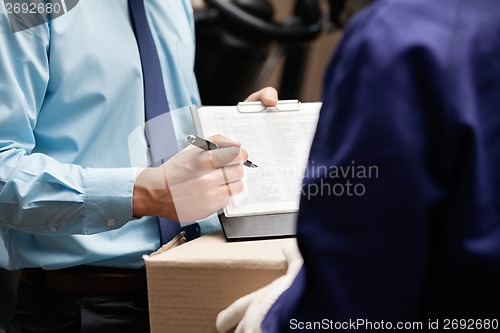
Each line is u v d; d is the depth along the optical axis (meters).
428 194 1.06
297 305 1.16
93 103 1.99
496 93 1.08
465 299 1.10
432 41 1.08
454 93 1.06
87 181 1.86
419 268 1.08
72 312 2.02
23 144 1.92
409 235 1.07
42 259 1.99
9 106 1.86
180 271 1.55
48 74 1.93
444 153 1.06
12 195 1.85
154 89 2.07
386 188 1.07
